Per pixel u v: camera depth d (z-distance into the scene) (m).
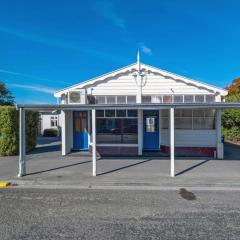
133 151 18.92
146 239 6.32
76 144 20.47
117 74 19.05
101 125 19.12
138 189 11.25
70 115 20.08
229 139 29.39
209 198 9.84
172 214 8.05
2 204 9.05
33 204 9.05
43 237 6.42
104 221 7.47
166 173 13.44
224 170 14.12
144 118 19.73
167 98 18.92
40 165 15.38
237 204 9.09
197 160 16.92
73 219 7.63
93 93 19.11
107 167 14.79
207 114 18.69
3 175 13.15
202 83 18.70
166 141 19.28
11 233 6.65
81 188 11.41
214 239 6.31
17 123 19.34
